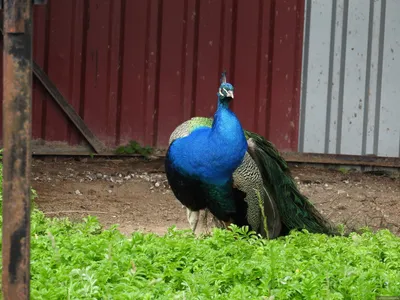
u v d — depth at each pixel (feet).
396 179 41.14
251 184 25.03
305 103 41.24
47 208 31.35
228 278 17.71
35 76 38.75
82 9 39.22
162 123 40.47
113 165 39.17
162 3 39.96
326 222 27.89
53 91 39.04
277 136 41.19
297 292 17.01
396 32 41.45
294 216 27.09
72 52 39.27
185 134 25.30
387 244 22.43
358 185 39.19
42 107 39.19
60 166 38.22
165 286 17.31
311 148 41.47
